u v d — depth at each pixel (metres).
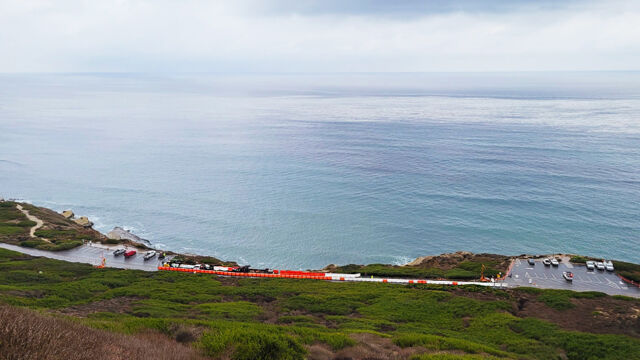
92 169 129.50
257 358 17.53
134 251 63.06
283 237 79.62
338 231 82.00
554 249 74.00
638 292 47.06
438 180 114.00
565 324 36.12
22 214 82.25
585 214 87.94
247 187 109.94
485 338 31.81
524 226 83.00
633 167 122.06
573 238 77.38
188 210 93.81
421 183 111.56
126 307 33.47
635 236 77.50
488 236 79.19
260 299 41.00
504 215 88.62
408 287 48.00
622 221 84.00
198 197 102.31
